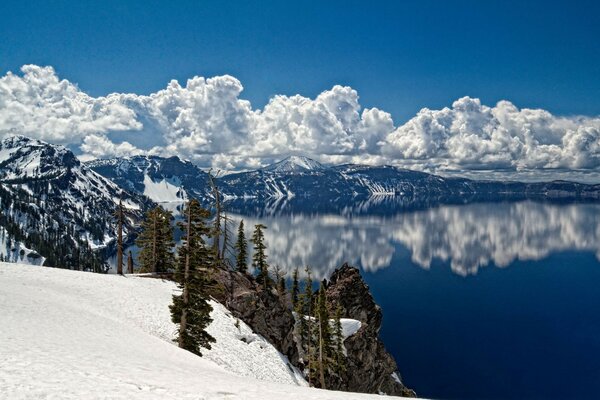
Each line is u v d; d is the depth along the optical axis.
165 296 47.28
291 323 60.75
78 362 16.14
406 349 154.25
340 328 60.84
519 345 161.88
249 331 51.84
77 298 36.22
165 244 63.38
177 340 32.19
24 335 19.36
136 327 35.31
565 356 152.12
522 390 123.12
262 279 62.53
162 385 14.59
